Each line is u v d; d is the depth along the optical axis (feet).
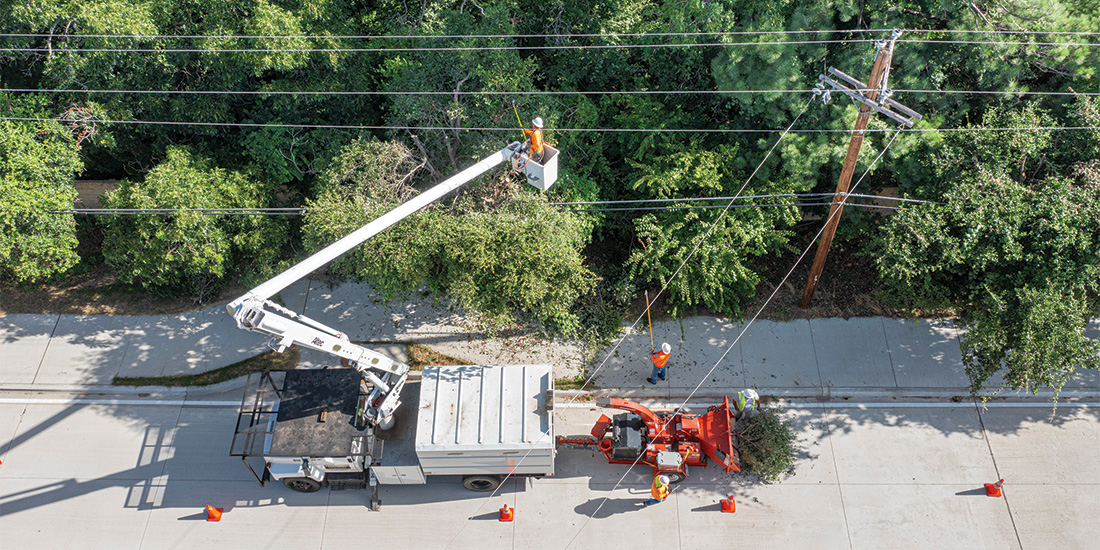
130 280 59.47
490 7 60.85
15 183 50.88
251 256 61.62
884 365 58.85
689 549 49.32
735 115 62.69
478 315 60.75
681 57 61.00
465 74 56.90
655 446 51.44
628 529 50.29
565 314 54.95
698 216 57.06
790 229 66.59
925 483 52.26
